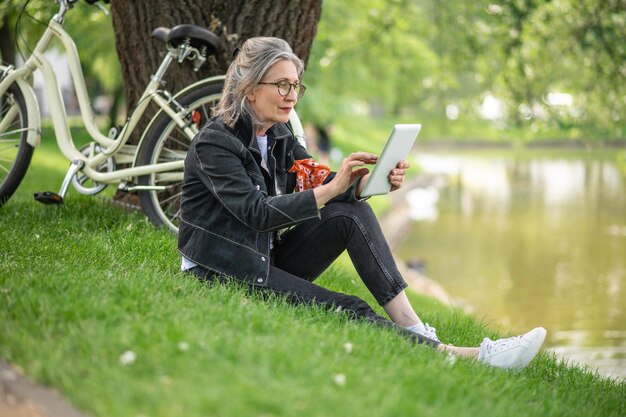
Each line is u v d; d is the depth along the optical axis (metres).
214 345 3.77
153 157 6.41
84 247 5.76
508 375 4.59
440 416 3.52
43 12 10.14
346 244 4.95
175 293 4.68
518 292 17.73
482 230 27.30
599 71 15.40
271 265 4.98
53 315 4.02
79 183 6.63
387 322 4.74
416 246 24.52
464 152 67.19
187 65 7.20
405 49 25.20
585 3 15.06
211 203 4.89
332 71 30.80
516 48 15.70
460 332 6.47
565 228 27.06
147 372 3.51
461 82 18.61
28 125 6.68
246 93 4.78
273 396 3.32
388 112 64.81
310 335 4.17
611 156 60.12
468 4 17.55
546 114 16.39
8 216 6.68
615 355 12.02
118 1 7.35
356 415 3.30
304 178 5.12
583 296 17.19
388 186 4.82
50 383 3.44
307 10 7.38
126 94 7.55
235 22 7.25
